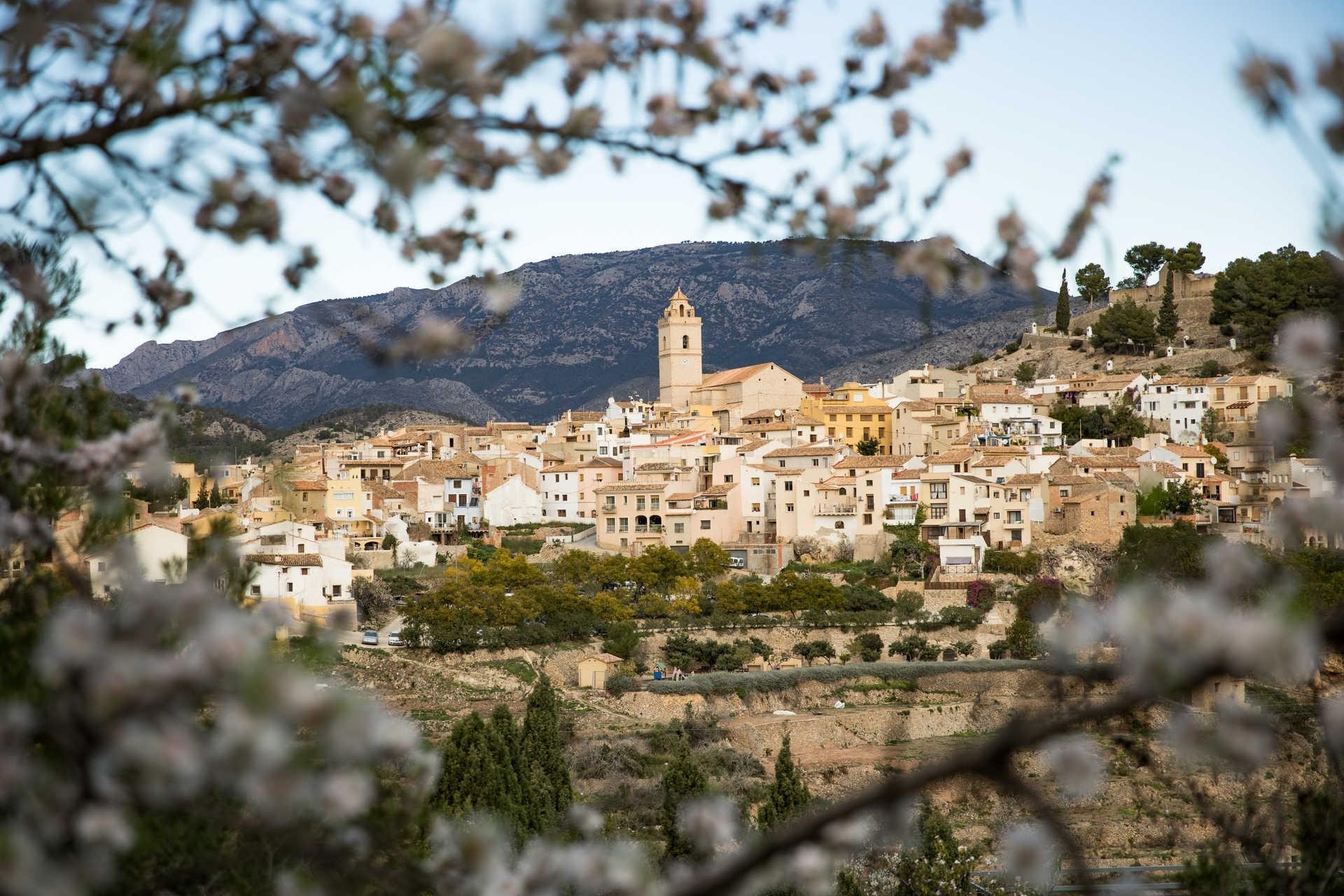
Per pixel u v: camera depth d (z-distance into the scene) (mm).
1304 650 11133
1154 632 11422
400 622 173125
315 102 13477
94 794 11414
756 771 137750
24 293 18844
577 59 14164
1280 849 26828
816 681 163625
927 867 70750
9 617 19594
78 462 17688
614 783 127625
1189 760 15508
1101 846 67688
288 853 15180
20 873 10961
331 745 11703
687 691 157250
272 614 14062
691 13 15359
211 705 12320
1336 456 15469
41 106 14391
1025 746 11820
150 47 13695
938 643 180500
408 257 15727
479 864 15547
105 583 18344
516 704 151750
